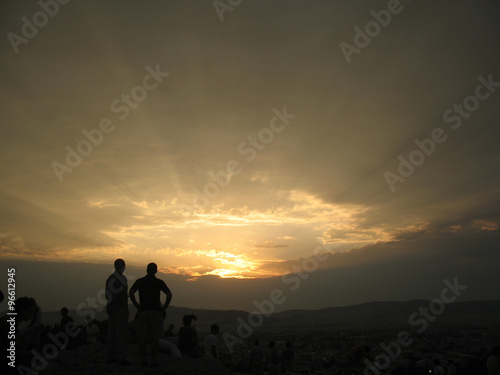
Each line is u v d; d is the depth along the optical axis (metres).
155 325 9.12
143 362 9.02
